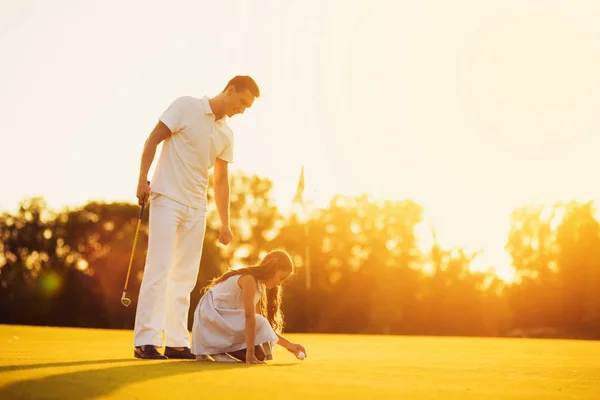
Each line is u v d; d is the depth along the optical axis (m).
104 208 42.03
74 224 41.97
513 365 4.34
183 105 4.82
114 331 13.47
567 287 39.97
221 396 2.30
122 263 40.81
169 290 4.82
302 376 3.07
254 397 2.29
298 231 44.16
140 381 2.67
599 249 39.56
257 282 4.34
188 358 4.75
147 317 4.56
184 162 4.80
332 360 4.61
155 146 4.76
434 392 2.56
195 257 4.91
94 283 41.19
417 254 44.97
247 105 4.96
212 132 4.91
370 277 44.56
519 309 41.16
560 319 40.22
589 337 39.00
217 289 4.39
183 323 4.84
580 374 3.65
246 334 4.15
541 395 2.57
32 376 2.73
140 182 4.71
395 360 4.68
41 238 42.28
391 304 44.03
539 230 41.09
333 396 2.36
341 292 44.59
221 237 5.14
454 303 42.81
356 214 45.91
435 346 8.31
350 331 44.00
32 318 41.59
